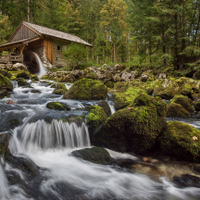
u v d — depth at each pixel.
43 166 3.18
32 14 30.34
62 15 32.41
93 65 18.83
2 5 21.58
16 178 2.61
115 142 4.15
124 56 29.27
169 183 2.88
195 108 8.73
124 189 2.71
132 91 9.03
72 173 3.04
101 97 7.54
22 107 5.39
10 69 12.78
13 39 21.92
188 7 15.78
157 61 17.28
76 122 4.38
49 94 8.04
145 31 18.67
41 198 2.37
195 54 16.31
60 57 20.75
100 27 34.72
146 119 3.88
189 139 3.50
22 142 3.68
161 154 3.85
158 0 16.75
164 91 10.58
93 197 2.48
